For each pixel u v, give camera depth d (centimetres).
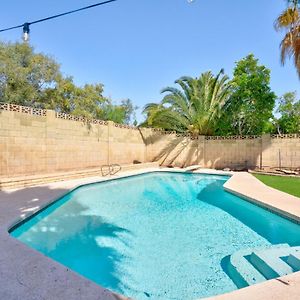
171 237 614
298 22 1107
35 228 655
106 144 1719
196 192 1178
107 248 547
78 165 1470
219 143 1945
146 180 1530
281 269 396
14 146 1093
